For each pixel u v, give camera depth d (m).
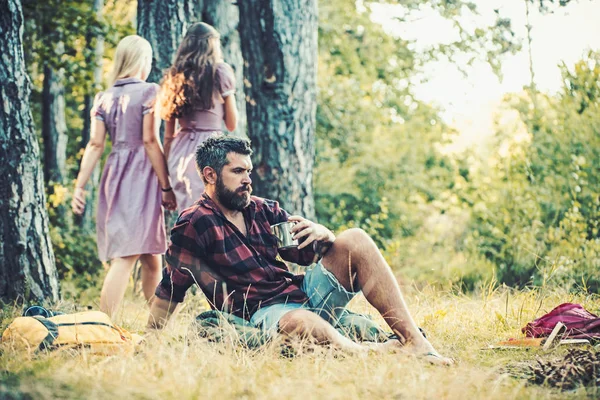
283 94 8.92
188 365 3.66
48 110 16.48
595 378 3.58
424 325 5.50
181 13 8.56
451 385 3.38
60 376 3.27
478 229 13.02
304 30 9.03
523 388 3.41
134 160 6.20
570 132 11.05
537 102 11.79
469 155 19.72
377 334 4.54
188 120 6.21
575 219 9.97
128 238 6.07
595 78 11.06
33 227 6.90
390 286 4.31
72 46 15.09
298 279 4.66
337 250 4.45
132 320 5.91
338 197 21.09
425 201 20.69
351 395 3.25
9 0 6.78
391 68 22.20
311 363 3.85
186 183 6.13
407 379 3.51
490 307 5.96
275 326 4.20
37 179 6.97
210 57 6.17
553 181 11.03
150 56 6.49
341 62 22.64
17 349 4.00
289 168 8.95
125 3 20.39
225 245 4.47
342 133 22.66
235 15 10.42
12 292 6.75
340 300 4.49
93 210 18.56
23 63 6.91
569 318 4.90
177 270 4.54
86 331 4.27
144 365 3.68
